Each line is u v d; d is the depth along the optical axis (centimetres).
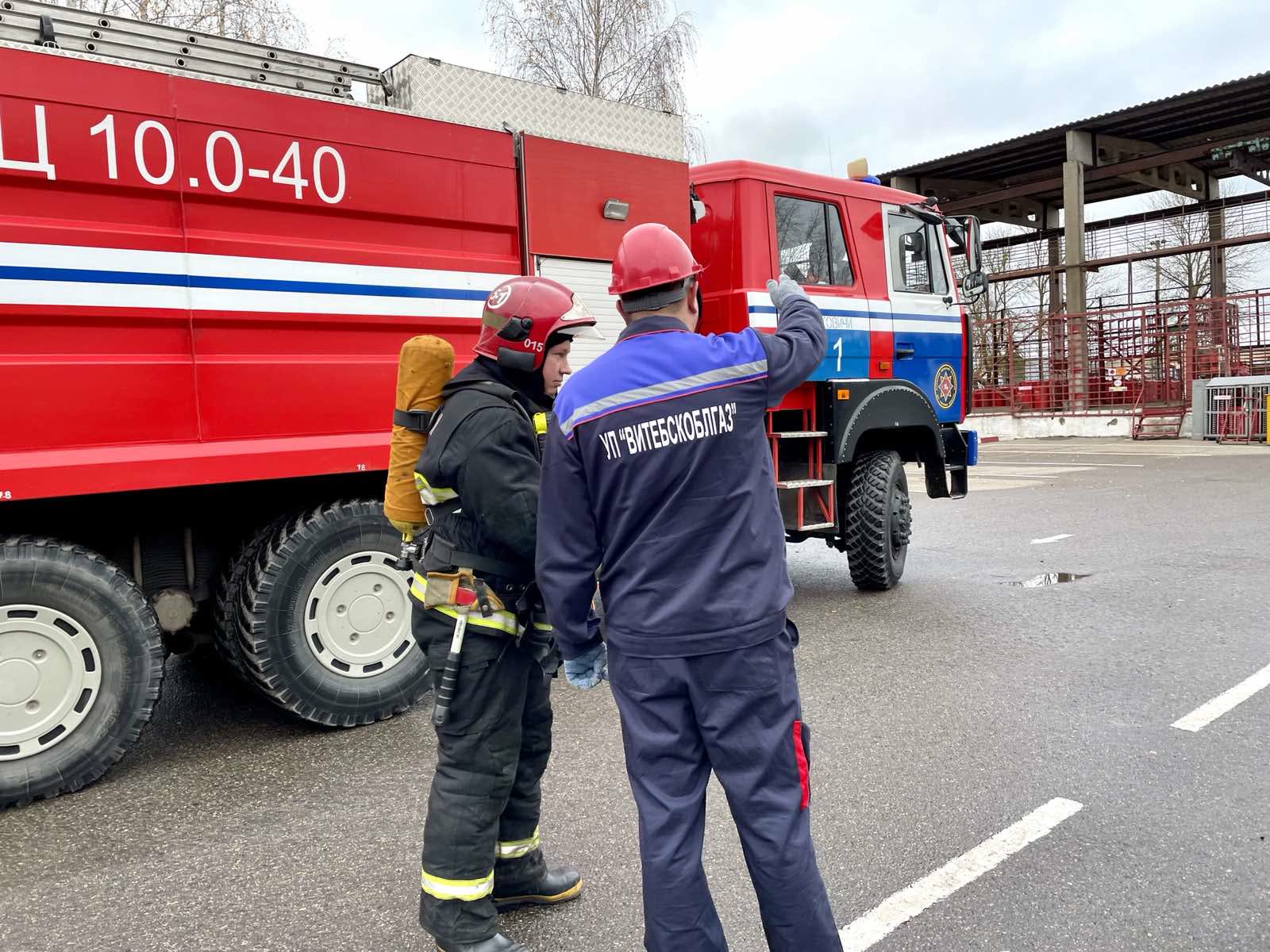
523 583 242
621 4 1617
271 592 391
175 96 359
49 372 337
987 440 2284
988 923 255
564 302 246
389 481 264
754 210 584
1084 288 2598
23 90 327
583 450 198
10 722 339
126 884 288
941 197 2984
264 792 356
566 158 474
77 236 340
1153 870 279
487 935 238
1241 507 995
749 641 194
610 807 337
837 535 657
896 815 319
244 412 381
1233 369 2161
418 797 350
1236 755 359
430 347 258
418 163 422
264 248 382
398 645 428
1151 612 576
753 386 201
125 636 359
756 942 253
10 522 365
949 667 480
